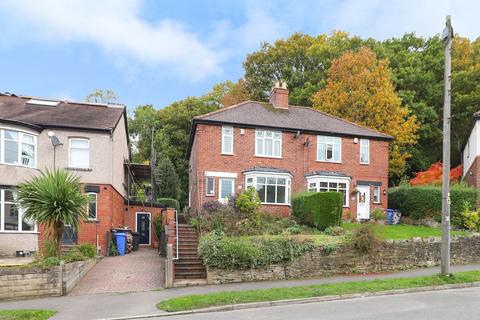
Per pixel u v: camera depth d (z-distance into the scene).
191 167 31.42
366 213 28.52
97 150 22.91
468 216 23.42
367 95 36.28
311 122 29.34
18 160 20.97
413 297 12.55
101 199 22.62
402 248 18.84
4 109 24.30
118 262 20.00
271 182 26.45
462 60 40.12
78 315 11.38
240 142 26.78
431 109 38.25
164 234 21.73
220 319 10.30
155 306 12.25
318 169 28.11
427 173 34.78
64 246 20.28
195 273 16.62
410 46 45.75
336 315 10.34
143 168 31.47
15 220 20.56
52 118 23.44
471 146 29.27
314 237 18.81
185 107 51.22
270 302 12.03
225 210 22.28
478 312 10.32
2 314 11.38
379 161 29.50
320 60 45.28
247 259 16.31
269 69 47.75
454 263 19.78
